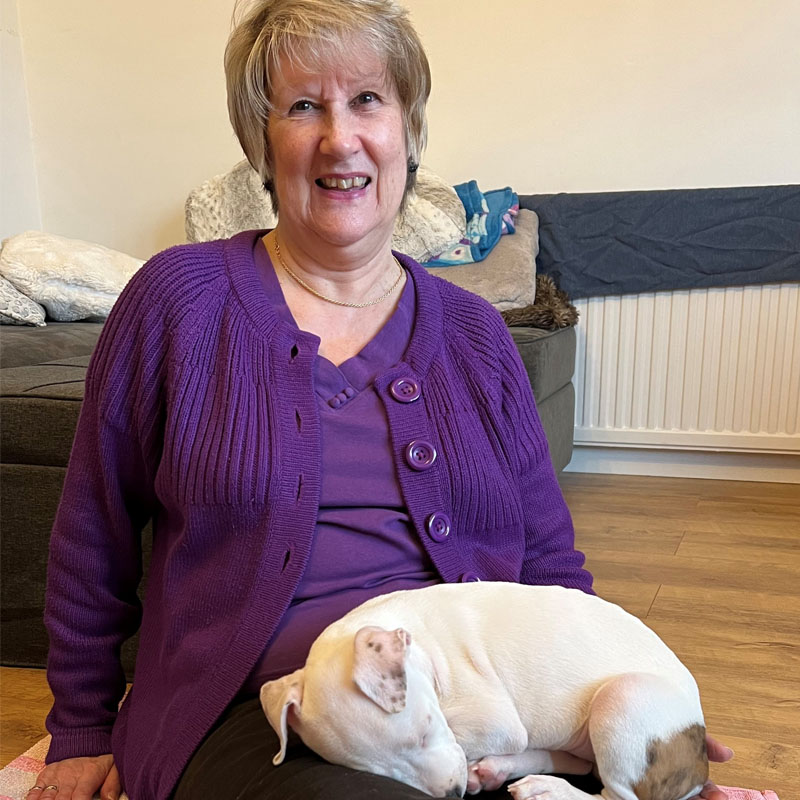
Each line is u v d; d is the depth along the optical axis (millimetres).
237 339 1056
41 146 3846
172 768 934
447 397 1118
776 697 1802
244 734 898
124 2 3645
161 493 1060
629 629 991
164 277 1064
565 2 3355
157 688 1033
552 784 878
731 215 3207
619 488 3373
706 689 1833
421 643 940
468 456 1097
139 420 1058
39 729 1636
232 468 992
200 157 3723
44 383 1789
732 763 1571
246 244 1158
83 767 1090
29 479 1750
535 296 3299
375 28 1052
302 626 984
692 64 3283
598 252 3355
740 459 3459
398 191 1131
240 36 1103
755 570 2498
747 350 3305
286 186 1093
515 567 1135
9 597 1821
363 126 1081
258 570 981
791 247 3168
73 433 1708
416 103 1146
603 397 3498
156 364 1047
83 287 2936
